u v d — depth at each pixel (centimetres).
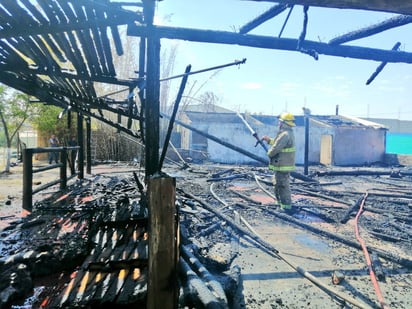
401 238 443
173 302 184
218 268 315
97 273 264
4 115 1205
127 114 574
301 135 1941
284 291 282
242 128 1853
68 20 242
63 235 352
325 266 342
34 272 277
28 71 375
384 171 1338
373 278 304
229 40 302
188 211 527
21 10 215
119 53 328
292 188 892
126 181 802
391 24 253
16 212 470
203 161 1767
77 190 657
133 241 329
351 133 1988
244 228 477
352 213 606
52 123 1393
